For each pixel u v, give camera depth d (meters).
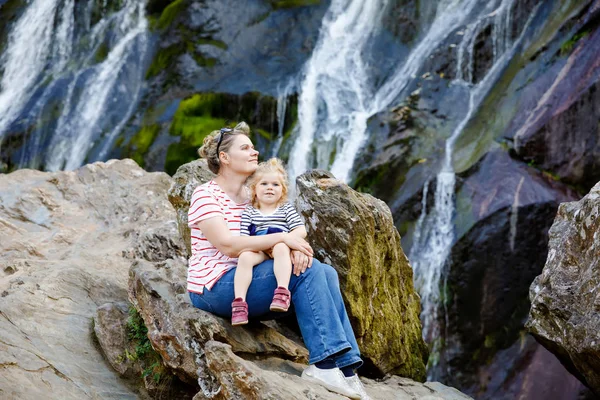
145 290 3.78
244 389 3.07
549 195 8.34
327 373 3.35
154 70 11.41
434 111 9.70
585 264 3.97
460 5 10.94
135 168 6.44
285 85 10.68
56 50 12.40
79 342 3.97
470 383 8.12
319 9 11.77
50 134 11.03
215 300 3.50
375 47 11.08
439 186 8.83
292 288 3.44
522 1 10.06
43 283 4.30
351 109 10.44
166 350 3.61
